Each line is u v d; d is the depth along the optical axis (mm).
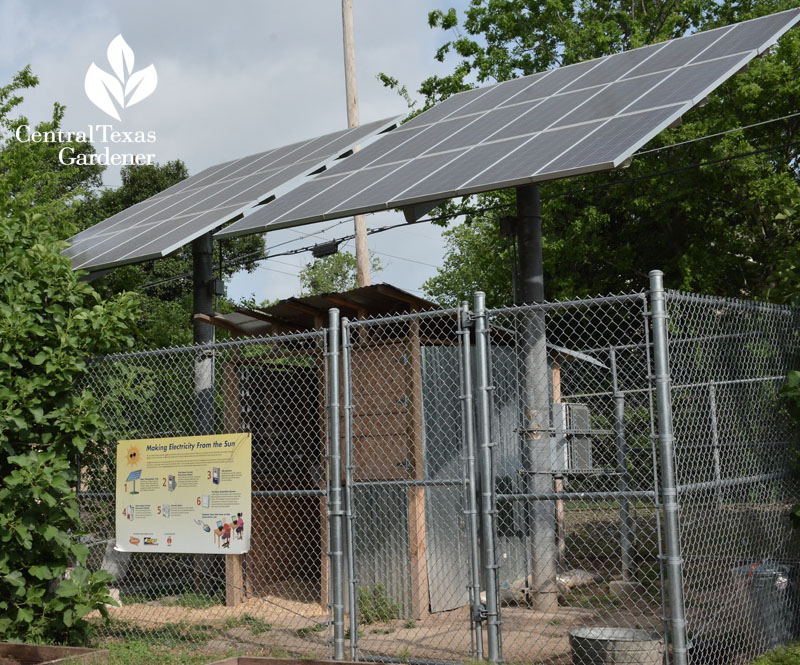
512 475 9664
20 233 7820
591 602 8688
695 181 20203
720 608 6410
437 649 7020
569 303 5988
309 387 10922
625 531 9328
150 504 7500
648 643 5738
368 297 9148
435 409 8891
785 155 20562
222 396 10094
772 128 20344
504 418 9711
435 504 8766
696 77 8242
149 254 9797
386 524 8750
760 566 6816
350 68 18562
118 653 7195
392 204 7992
